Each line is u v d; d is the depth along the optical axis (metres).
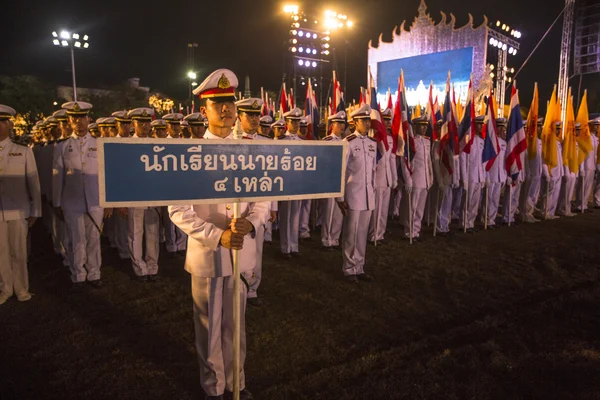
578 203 11.21
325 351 3.77
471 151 8.41
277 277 5.79
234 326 2.51
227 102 2.69
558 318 4.34
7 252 4.84
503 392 3.10
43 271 6.12
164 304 4.88
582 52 23.30
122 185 2.00
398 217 10.07
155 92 43.97
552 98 9.55
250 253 2.94
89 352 3.76
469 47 28.41
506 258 6.62
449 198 8.28
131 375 3.40
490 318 4.30
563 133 10.63
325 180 2.49
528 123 9.43
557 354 3.57
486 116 8.36
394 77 33.09
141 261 5.64
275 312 4.63
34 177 4.97
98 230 5.42
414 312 4.63
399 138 7.39
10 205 4.78
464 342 3.87
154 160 2.05
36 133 9.41
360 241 5.59
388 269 6.13
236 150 2.22
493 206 9.08
